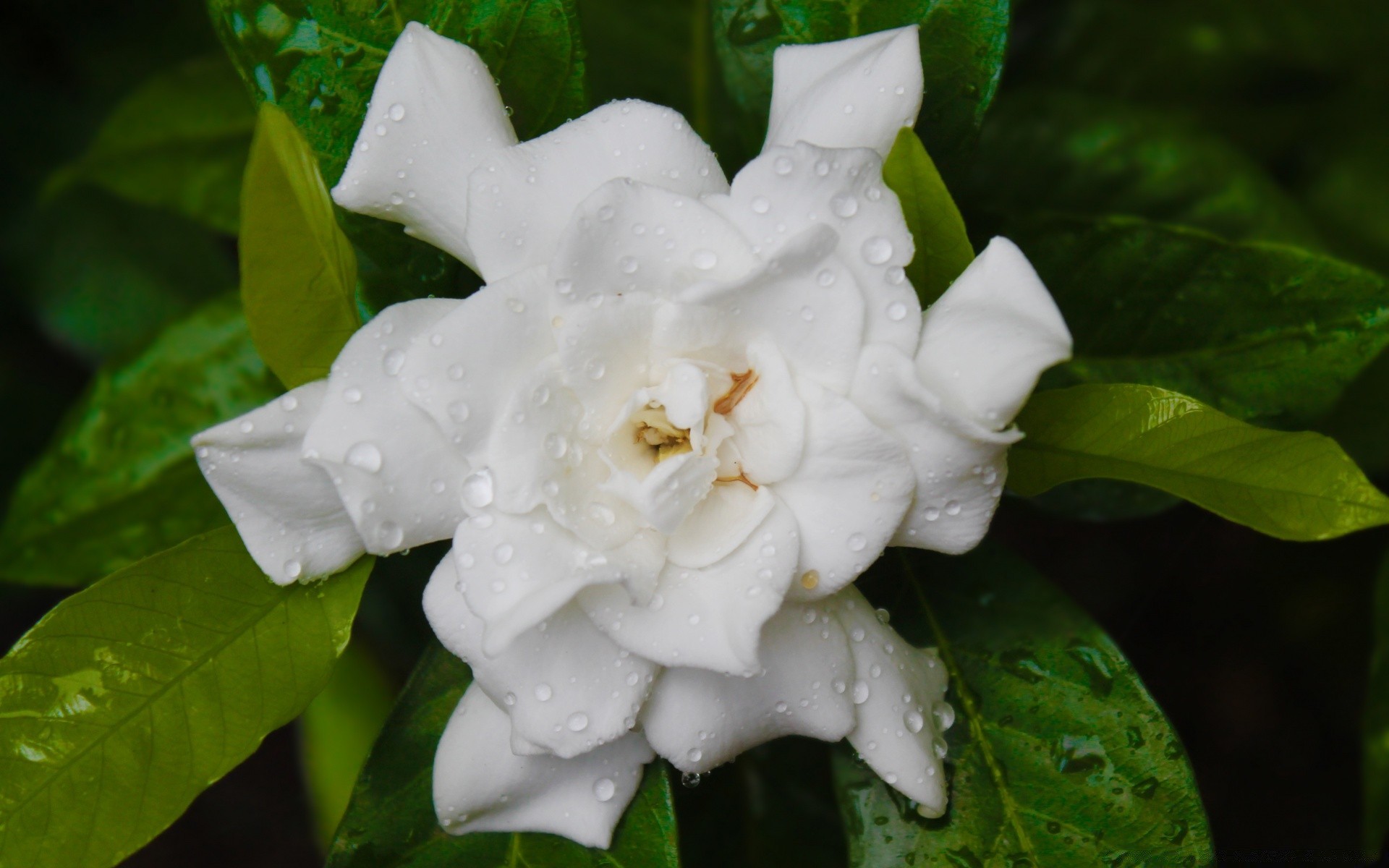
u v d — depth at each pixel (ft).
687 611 1.03
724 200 1.03
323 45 1.13
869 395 1.03
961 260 1.07
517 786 1.10
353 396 1.03
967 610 1.19
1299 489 1.06
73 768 1.07
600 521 1.04
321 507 1.07
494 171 1.05
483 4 1.13
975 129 1.16
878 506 1.03
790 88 1.09
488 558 1.02
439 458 1.04
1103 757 1.15
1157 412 1.08
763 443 1.03
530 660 1.04
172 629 1.09
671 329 1.03
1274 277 1.20
